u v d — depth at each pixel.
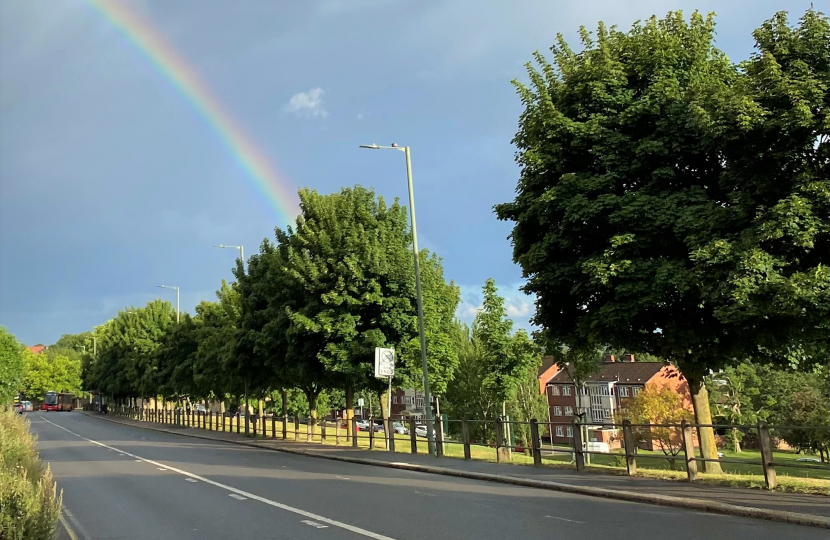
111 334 79.19
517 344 23.67
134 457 21.91
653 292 11.48
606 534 7.96
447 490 12.41
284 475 15.59
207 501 11.76
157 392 57.31
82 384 108.88
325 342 24.50
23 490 6.42
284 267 26.03
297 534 8.56
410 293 24.09
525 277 14.45
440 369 25.52
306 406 63.22
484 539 7.88
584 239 13.06
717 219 10.93
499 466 15.82
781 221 9.71
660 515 9.23
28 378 120.25
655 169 12.58
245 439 31.55
